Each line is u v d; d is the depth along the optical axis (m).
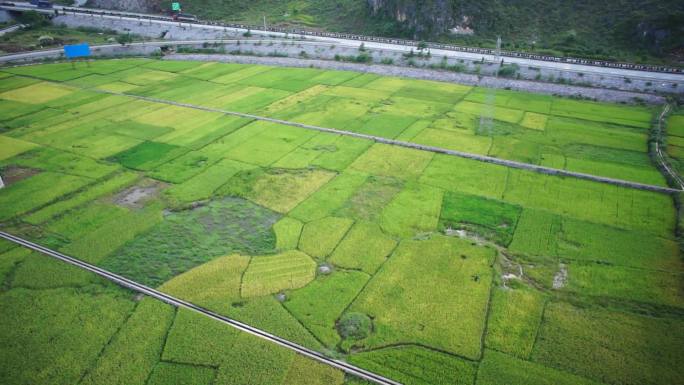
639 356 31.02
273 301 36.06
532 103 76.19
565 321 33.94
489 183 52.47
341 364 30.75
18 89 84.75
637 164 56.47
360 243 42.62
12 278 38.75
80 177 54.50
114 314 35.03
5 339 32.72
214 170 55.66
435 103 76.25
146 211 47.97
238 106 75.88
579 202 48.81
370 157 58.34
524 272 39.03
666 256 40.44
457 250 41.53
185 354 31.56
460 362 30.80
